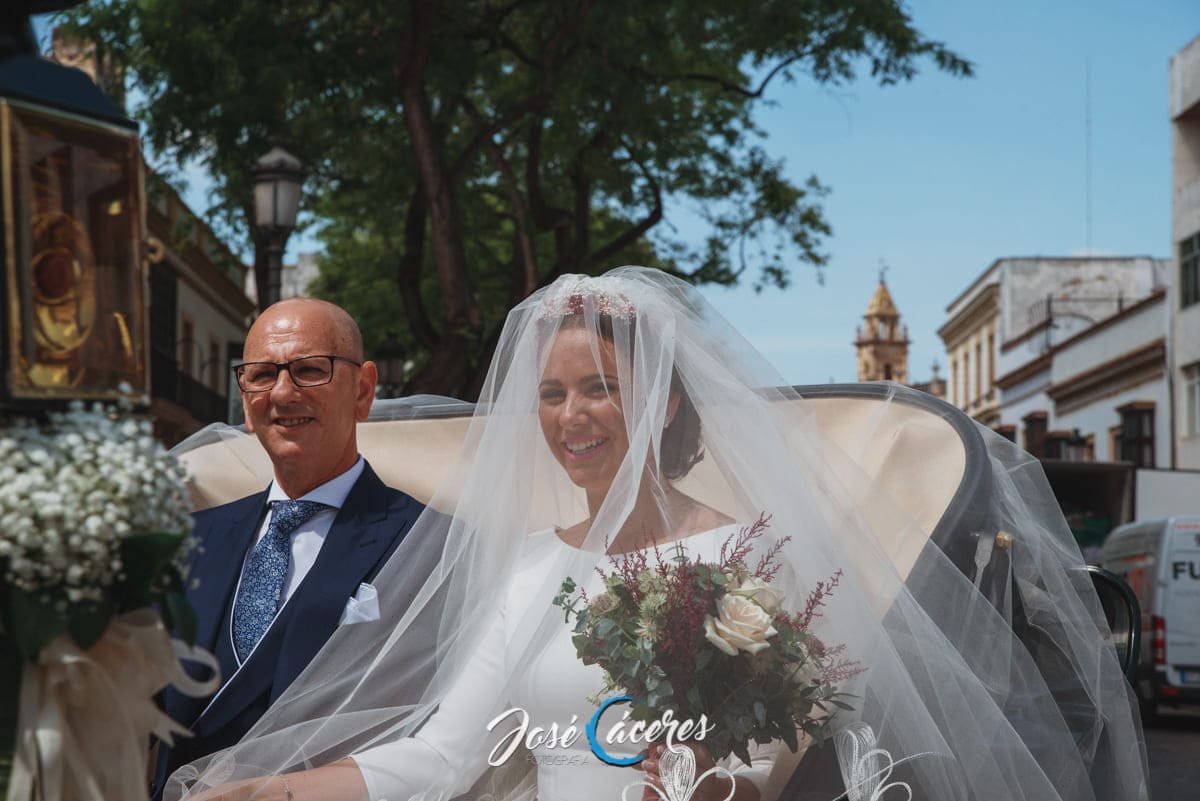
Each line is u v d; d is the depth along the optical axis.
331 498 3.64
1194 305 27.98
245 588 3.59
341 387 3.63
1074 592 3.65
